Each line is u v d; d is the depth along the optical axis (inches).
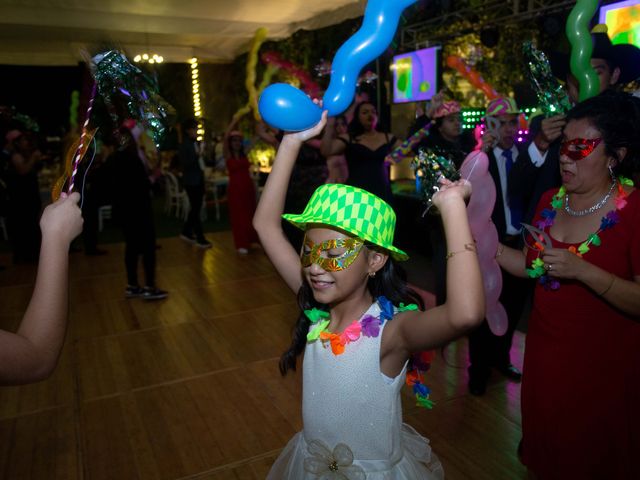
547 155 106.7
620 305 64.8
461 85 279.7
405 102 263.3
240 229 283.4
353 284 51.9
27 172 271.4
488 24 225.1
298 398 131.5
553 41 197.3
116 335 174.7
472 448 109.3
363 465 53.8
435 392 132.0
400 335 50.8
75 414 126.2
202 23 307.7
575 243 72.0
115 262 275.7
